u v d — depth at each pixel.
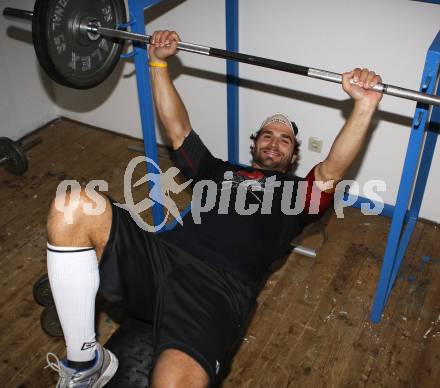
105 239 1.46
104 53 2.09
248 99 2.77
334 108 2.55
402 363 1.97
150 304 1.57
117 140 3.34
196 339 1.39
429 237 2.55
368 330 2.10
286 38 2.48
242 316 1.58
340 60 2.41
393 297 2.24
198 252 1.64
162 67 1.94
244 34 2.57
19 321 2.15
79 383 1.50
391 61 2.29
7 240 2.56
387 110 2.41
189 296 1.50
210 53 1.84
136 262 1.51
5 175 3.01
